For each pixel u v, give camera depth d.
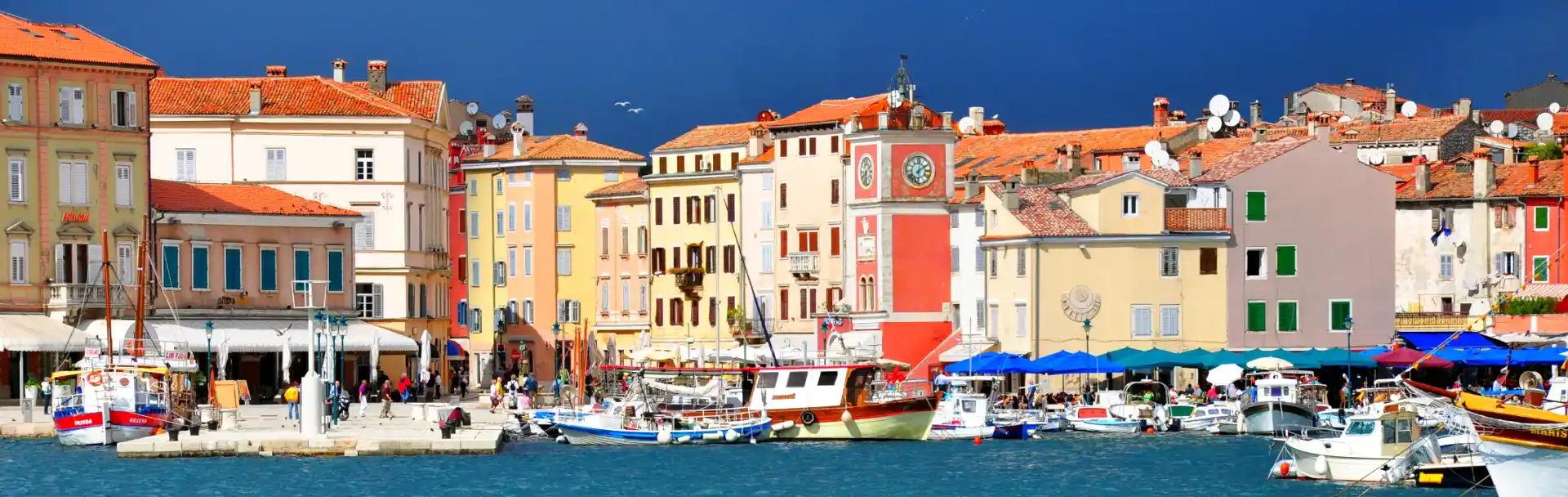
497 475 117.19
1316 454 110.88
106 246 139.25
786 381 138.50
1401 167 197.62
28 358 155.00
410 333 189.75
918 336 177.38
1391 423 108.62
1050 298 166.00
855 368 138.50
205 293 164.00
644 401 139.62
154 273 160.88
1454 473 105.00
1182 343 165.62
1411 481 106.75
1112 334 165.50
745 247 193.88
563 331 187.62
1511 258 181.75
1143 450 130.88
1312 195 168.25
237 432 129.62
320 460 122.50
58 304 155.25
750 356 176.50
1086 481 115.69
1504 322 164.88
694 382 141.62
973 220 175.38
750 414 137.88
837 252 185.25
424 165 194.88
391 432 132.38
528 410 142.25
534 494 110.31
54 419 129.12
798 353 180.25
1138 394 153.38
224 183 178.25
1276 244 167.25
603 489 112.38
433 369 190.88
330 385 145.00
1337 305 168.38
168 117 186.00
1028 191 171.12
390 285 188.62
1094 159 197.88
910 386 154.38
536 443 135.88
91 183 158.62
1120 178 166.12
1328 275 168.38
